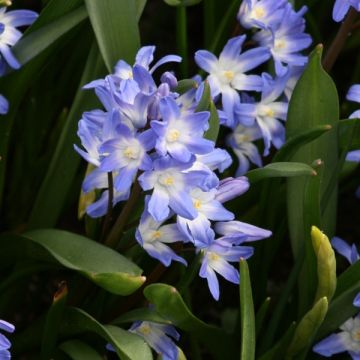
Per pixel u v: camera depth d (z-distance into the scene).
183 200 0.61
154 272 0.67
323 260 0.63
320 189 0.68
